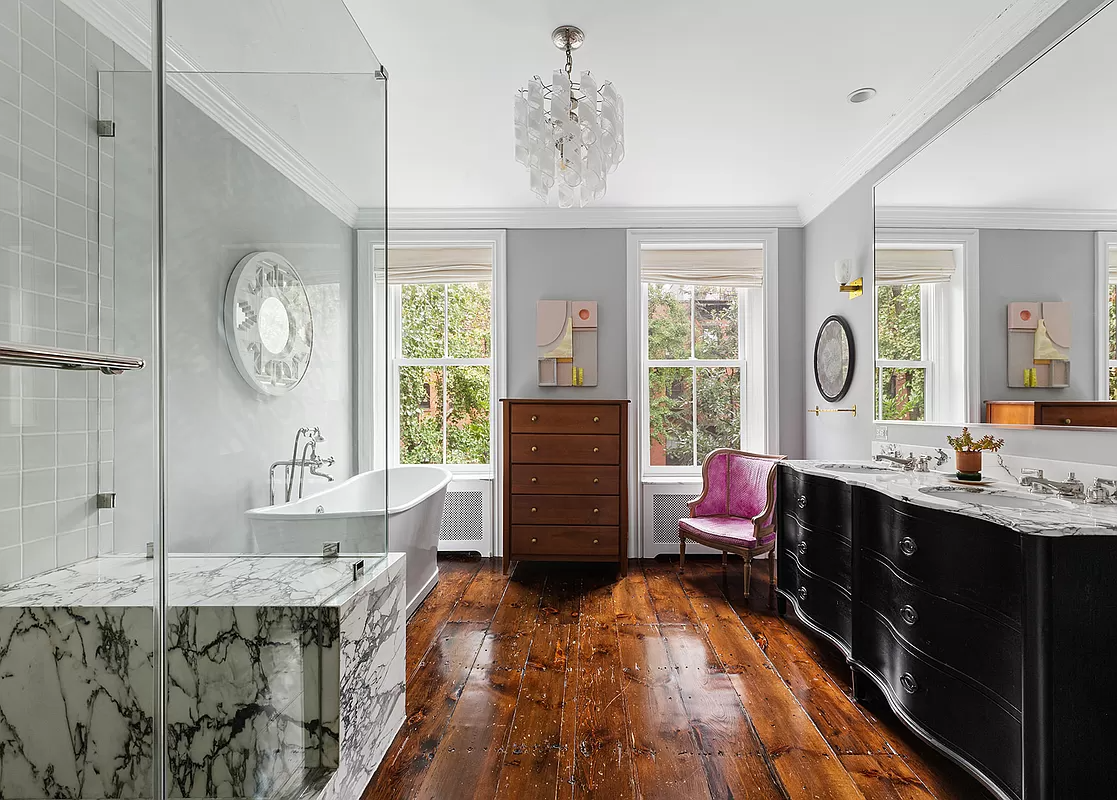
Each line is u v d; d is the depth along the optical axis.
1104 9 1.85
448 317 4.75
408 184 3.92
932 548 1.89
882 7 2.12
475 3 2.09
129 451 1.41
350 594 1.72
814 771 1.89
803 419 4.35
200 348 1.48
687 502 4.39
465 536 4.49
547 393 4.43
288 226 1.75
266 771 1.54
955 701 1.77
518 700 2.34
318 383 1.86
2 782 1.39
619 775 1.88
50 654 1.39
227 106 1.55
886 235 3.17
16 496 1.28
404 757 1.97
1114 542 1.48
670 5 2.11
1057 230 2.04
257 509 1.63
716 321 4.62
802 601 2.97
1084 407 1.96
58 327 1.29
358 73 2.01
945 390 2.68
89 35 1.37
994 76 2.33
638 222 4.37
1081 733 1.47
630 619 3.20
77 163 1.34
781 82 2.63
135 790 1.43
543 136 2.15
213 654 1.49
